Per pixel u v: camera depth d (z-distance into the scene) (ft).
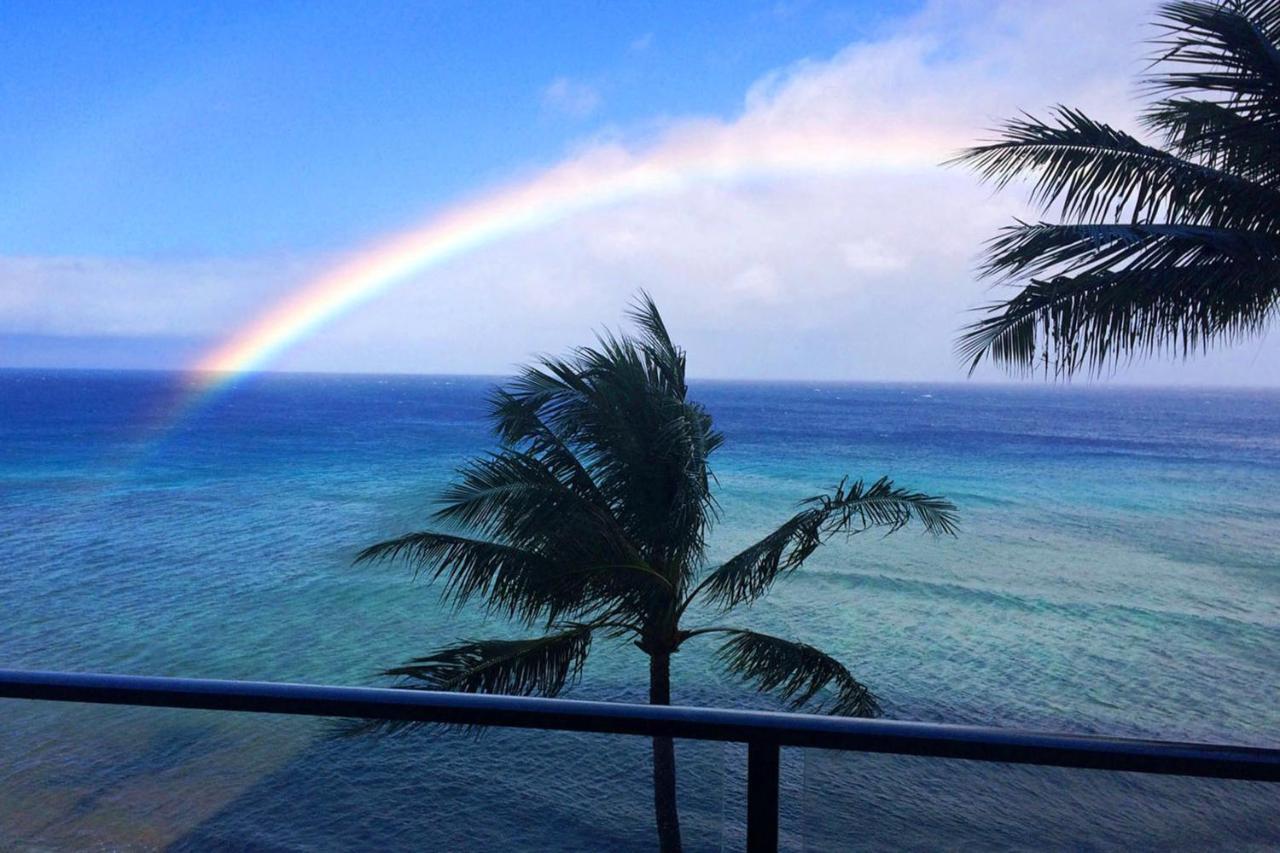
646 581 32.78
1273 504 164.25
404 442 275.39
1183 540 127.34
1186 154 22.34
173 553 109.50
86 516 137.08
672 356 37.52
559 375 35.50
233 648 74.33
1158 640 78.84
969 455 252.83
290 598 88.48
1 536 121.08
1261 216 20.79
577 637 33.40
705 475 33.01
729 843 4.86
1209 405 634.84
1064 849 4.59
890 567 104.06
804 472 200.75
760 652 33.45
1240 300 19.89
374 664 70.38
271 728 5.39
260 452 241.96
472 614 82.48
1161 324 20.33
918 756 4.74
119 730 5.49
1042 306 20.66
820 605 87.97
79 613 83.71
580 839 4.88
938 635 79.51
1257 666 72.13
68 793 5.49
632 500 33.94
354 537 118.42
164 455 232.12
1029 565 107.96
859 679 68.59
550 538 32.63
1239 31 19.36
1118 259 20.03
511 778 5.09
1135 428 383.24
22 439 274.77
